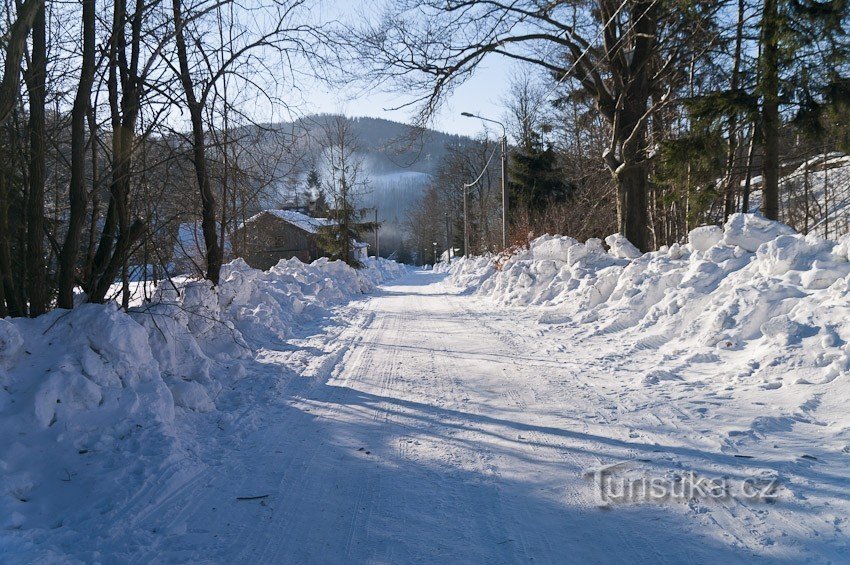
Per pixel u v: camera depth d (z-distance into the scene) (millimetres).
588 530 3877
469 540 3828
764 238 10211
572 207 31297
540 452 5289
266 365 9312
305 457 5410
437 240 89188
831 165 23562
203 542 3871
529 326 13039
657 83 18328
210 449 5598
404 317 16656
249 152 9812
